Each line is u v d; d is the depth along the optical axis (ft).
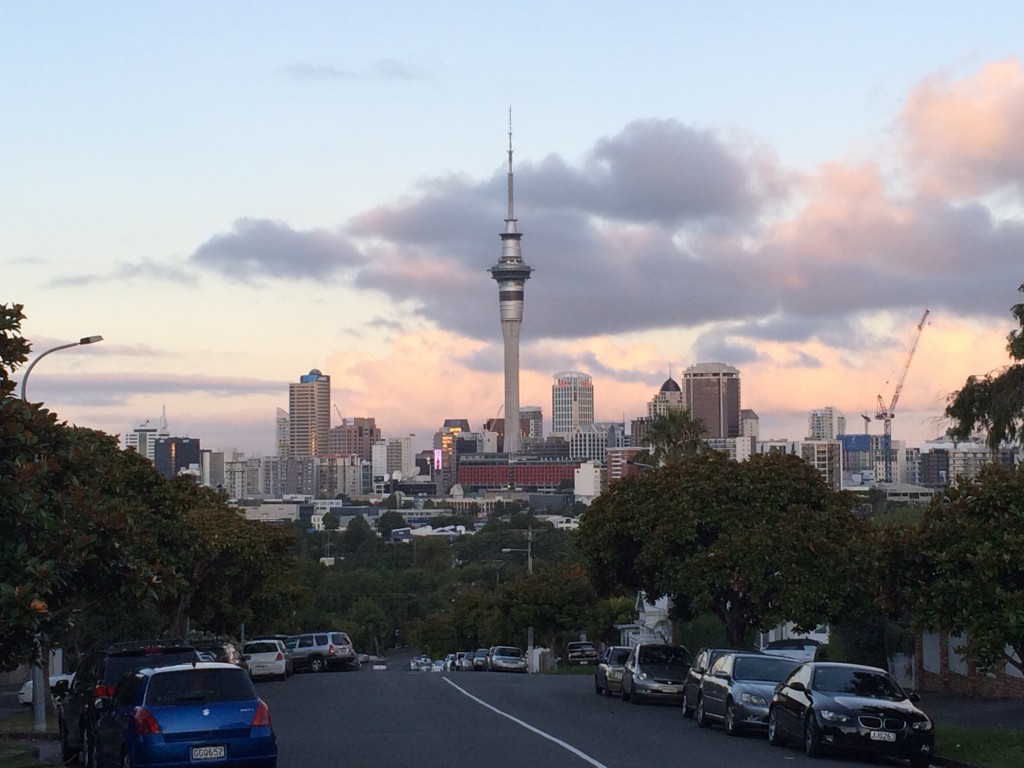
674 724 94.12
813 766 67.46
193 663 63.00
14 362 62.64
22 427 60.49
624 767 65.36
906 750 70.08
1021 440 100.78
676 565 115.96
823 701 71.92
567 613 271.69
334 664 200.34
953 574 70.95
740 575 110.63
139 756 56.59
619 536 124.47
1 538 57.00
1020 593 67.05
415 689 138.62
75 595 66.80
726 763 67.51
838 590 108.47
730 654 90.33
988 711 97.50
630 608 277.64
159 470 117.39
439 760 68.54
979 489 71.92
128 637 143.13
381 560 579.48
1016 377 100.53
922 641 123.75
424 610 452.76
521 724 91.56
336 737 81.71
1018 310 101.30
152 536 104.53
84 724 71.20
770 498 116.78
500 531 651.25
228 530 156.15
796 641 138.21
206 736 57.31
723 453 124.88
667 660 116.47
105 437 109.91
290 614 222.28
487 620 328.29
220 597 163.73
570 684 154.71
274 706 110.93
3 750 83.66
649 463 206.28
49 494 61.87
